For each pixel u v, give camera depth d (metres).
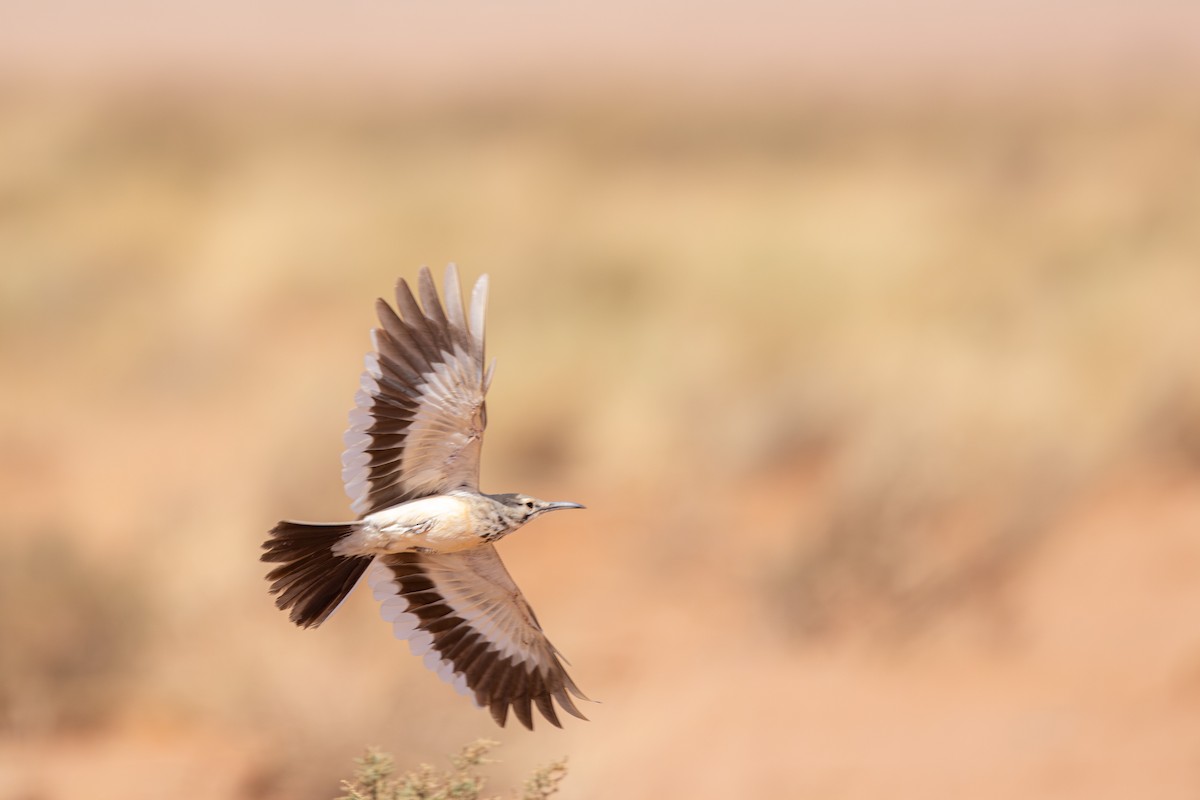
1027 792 8.55
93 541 12.58
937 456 12.60
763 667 10.84
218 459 15.55
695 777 9.20
